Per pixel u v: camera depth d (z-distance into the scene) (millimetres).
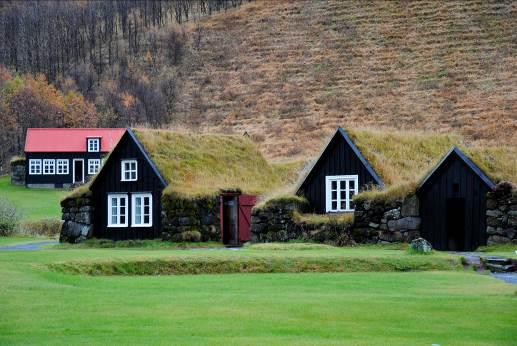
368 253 83312
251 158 135500
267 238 106688
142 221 118750
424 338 42406
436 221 98062
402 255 80125
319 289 60625
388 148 111062
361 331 43969
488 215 93875
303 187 110875
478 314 49062
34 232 154750
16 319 46562
